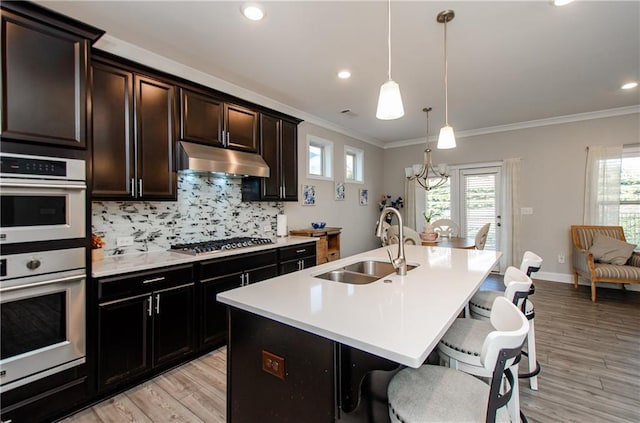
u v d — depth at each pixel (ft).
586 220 15.30
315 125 15.87
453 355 4.72
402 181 21.36
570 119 15.60
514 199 17.06
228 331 4.91
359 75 10.41
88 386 6.29
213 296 8.68
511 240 17.13
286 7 6.79
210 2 6.60
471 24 7.52
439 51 8.82
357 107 13.89
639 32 7.93
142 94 8.00
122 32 7.73
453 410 3.33
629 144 14.39
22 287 5.41
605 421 5.93
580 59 9.43
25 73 5.52
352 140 18.76
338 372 3.66
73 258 6.04
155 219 9.34
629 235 14.65
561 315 11.41
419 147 20.67
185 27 7.53
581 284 15.60
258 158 11.05
